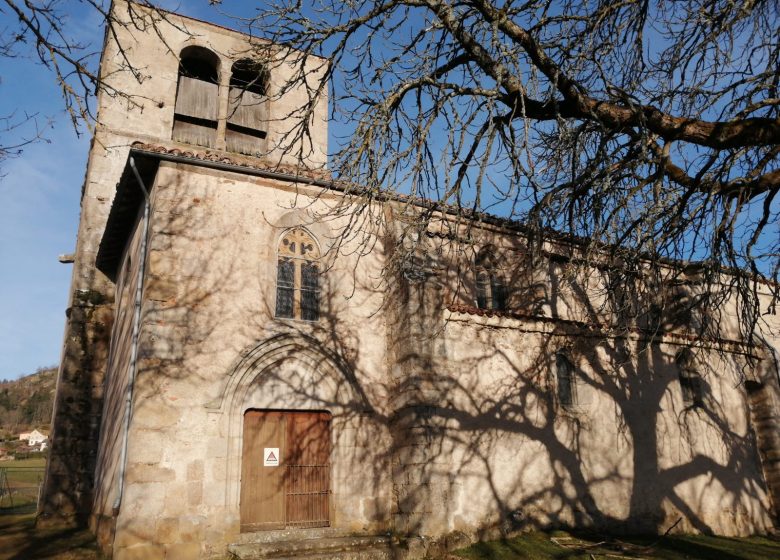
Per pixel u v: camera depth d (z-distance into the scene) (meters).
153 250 10.59
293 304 11.91
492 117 7.13
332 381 11.66
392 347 12.21
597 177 8.18
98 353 14.68
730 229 7.50
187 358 10.30
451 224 13.37
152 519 9.27
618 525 12.80
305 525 10.70
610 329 13.09
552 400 13.06
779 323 17.83
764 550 12.09
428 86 8.18
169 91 17.42
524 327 13.26
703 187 7.88
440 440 11.30
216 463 10.00
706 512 14.15
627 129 7.66
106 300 15.24
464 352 12.27
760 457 15.82
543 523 11.96
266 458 10.71
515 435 12.29
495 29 6.92
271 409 10.93
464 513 11.15
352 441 11.45
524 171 7.00
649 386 14.55
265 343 11.10
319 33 7.88
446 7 7.37
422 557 10.30
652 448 13.95
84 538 11.27
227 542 9.72
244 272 11.35
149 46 17.55
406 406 11.40
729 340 15.85
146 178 11.73
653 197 8.26
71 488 13.43
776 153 7.20
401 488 11.15
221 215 11.46
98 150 16.16
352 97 8.15
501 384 12.51
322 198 12.71
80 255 15.34
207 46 18.14
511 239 14.60
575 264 10.84
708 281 8.86
